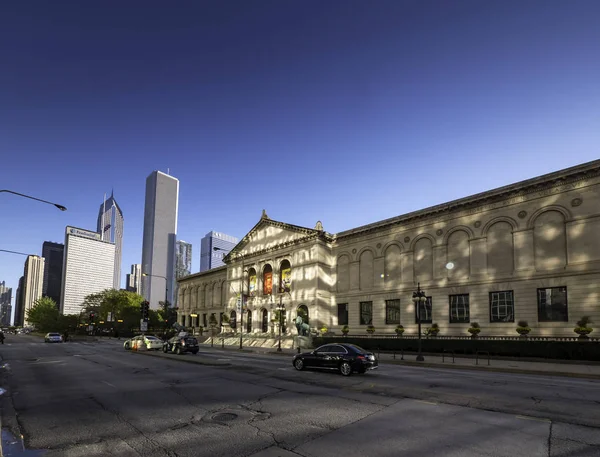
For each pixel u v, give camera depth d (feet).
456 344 106.93
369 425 31.48
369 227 151.53
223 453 25.38
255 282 203.00
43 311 422.41
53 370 71.41
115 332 305.73
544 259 104.06
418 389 47.42
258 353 130.62
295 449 25.91
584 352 84.58
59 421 33.99
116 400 42.63
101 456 25.21
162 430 30.81
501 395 43.60
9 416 36.06
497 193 114.32
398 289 138.62
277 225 190.49
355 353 62.03
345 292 159.33
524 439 27.55
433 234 130.82
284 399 42.24
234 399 42.50
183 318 286.66
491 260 114.83
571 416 33.76
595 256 95.09
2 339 185.26
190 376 61.36
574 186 100.63
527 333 101.76
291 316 171.73
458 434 28.84
